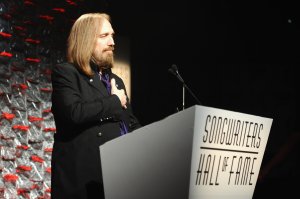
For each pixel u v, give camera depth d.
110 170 2.18
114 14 5.36
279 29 6.14
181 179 2.03
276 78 6.12
